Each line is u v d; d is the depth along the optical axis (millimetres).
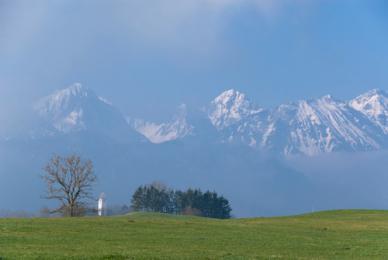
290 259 88062
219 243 109062
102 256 82188
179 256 86375
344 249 105625
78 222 140500
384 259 93125
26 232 115500
